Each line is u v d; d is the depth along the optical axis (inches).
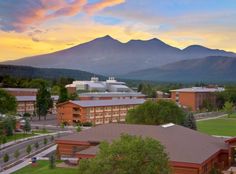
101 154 1723.7
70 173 2635.3
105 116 6968.5
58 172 2659.9
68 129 5841.5
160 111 4387.3
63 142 3070.9
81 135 3102.9
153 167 1681.8
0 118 5182.1
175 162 2337.6
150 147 1733.5
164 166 1755.7
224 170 2630.4
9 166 3019.2
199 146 2679.6
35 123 6604.3
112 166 1680.6
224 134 5354.3
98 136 3026.6
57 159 3063.5
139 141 1736.0
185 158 2373.3
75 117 6614.2
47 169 2770.7
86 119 6584.6
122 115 7327.8
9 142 4350.4
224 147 2807.6
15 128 5251.0
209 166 2554.1
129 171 1658.5
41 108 7278.5
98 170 1672.0
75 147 3029.0
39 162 3139.8
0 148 3956.7
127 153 1694.1
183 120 4672.7
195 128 4690.0
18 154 3351.4
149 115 4389.8
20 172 2787.9
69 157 3041.3
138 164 1680.6
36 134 5103.3
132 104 7559.1
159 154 1747.0
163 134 2878.9
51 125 6353.3
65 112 6683.1
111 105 7062.0
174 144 2645.2
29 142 4357.8
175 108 4584.2
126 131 3021.7
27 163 3132.4
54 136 4874.5
